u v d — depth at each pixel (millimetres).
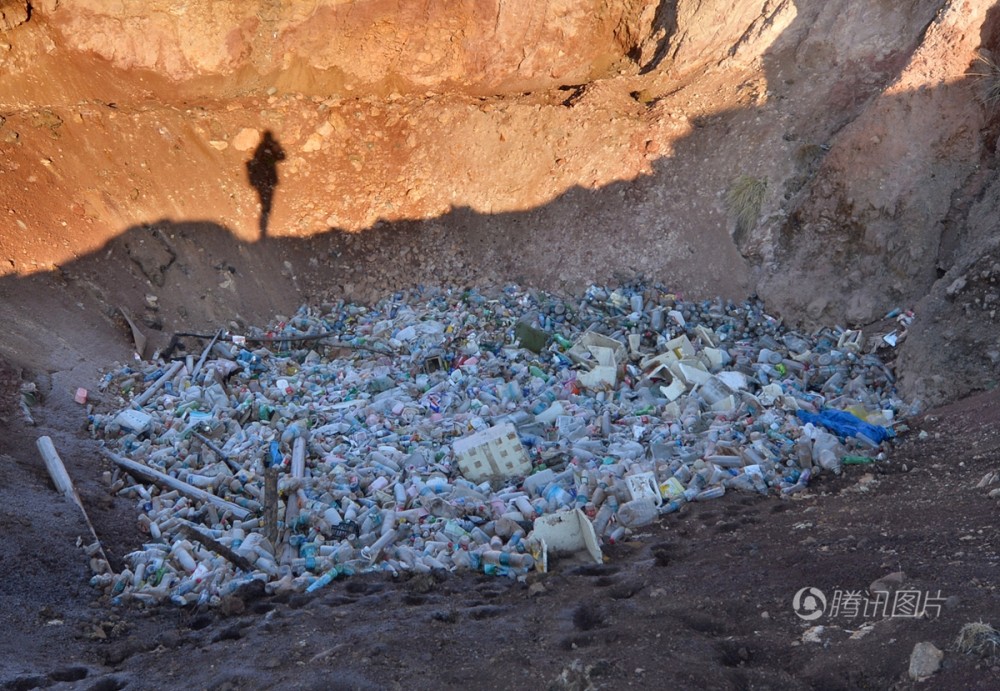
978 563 6426
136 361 13297
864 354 13109
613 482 9672
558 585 7887
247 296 15445
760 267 14641
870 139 13859
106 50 16625
